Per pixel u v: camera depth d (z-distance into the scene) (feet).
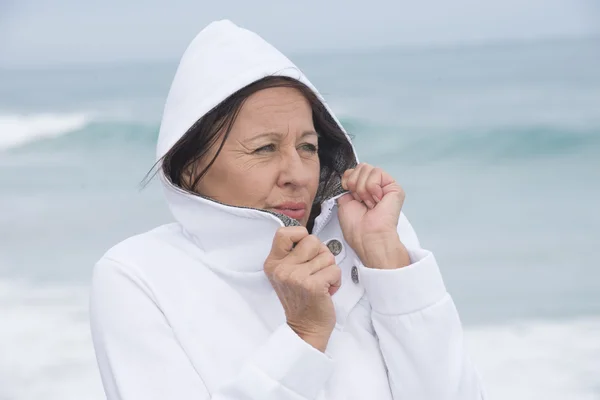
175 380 8.93
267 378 8.63
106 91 88.07
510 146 64.28
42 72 103.55
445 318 9.49
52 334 32.48
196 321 9.21
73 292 38.06
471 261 42.27
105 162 65.51
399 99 76.48
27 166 63.72
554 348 31.07
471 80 82.64
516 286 38.37
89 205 53.16
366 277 9.64
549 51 99.55
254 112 9.27
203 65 9.42
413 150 65.92
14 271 41.78
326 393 9.42
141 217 50.26
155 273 9.37
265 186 9.33
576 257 41.93
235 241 9.51
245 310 9.45
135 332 9.09
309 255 8.94
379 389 9.59
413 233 11.00
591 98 71.77
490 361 30.19
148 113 71.36
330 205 10.14
